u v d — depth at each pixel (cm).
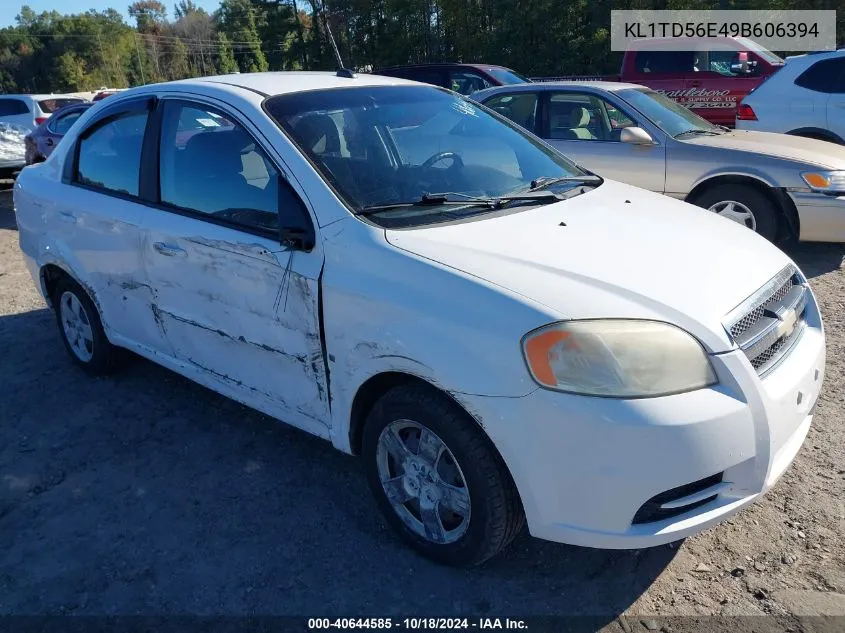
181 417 411
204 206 340
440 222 289
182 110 359
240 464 360
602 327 231
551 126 741
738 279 268
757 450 240
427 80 1270
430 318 251
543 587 270
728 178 641
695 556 282
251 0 4372
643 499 229
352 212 287
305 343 298
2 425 410
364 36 3847
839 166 612
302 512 319
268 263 303
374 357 268
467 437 250
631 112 693
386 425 278
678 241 289
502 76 1238
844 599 255
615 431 224
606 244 276
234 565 287
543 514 240
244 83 356
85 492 342
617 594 265
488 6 3334
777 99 899
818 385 283
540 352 231
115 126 402
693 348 235
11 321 591
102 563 292
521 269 253
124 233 377
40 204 445
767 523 297
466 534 263
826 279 597
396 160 333
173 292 358
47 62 9981
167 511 324
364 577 278
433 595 268
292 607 265
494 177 343
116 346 448
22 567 292
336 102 344
